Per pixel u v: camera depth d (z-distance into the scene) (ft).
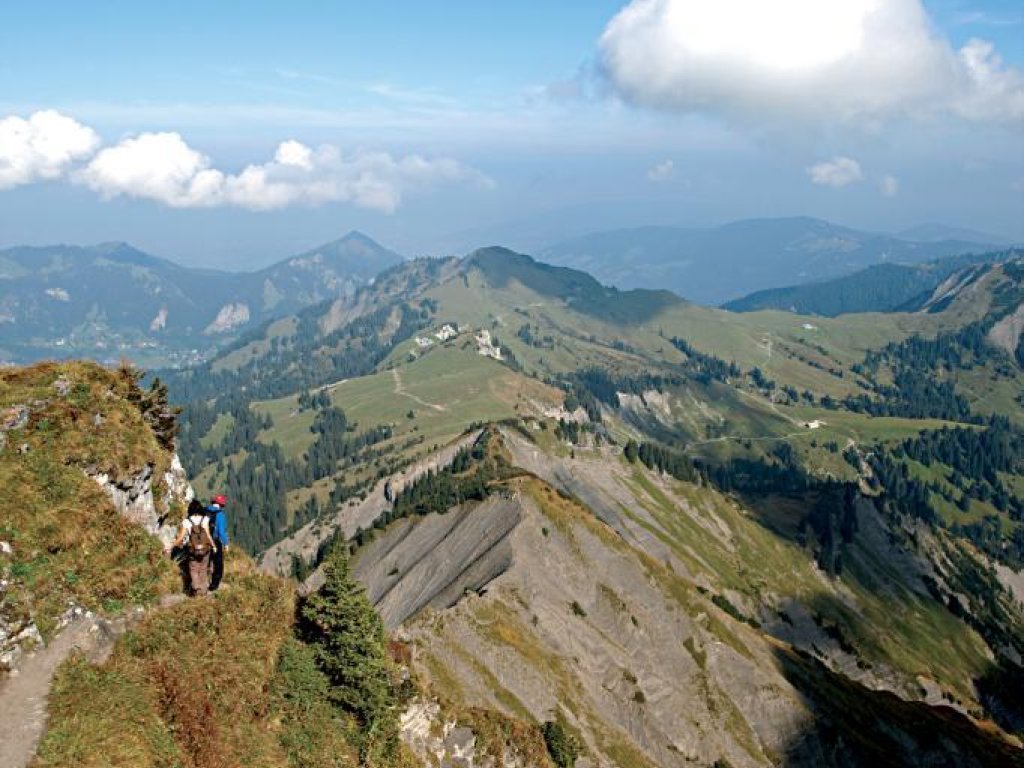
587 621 405.39
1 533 102.32
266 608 132.57
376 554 599.16
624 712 354.33
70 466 119.03
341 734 125.80
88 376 133.39
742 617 644.69
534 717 283.38
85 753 83.51
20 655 92.73
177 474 143.84
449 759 187.21
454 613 328.08
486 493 543.39
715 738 379.96
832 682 477.36
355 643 132.46
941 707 554.05
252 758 104.53
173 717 98.78
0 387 122.83
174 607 115.65
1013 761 467.93
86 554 110.22
